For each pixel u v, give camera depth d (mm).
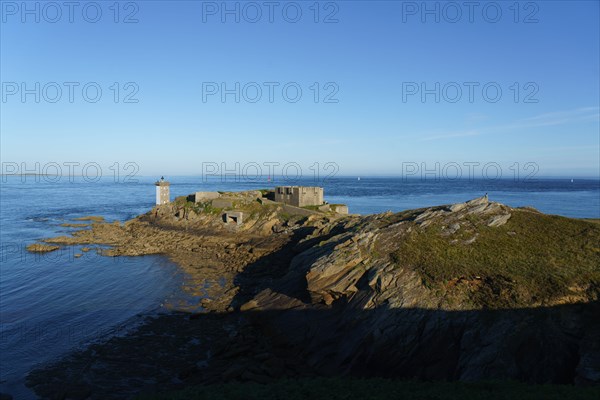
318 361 23672
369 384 17281
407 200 136750
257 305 31141
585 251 27234
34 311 32594
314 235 44469
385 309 23984
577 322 21312
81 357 24938
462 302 23562
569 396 14664
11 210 108938
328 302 27391
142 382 22109
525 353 20312
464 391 15789
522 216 33281
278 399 15383
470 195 162500
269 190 81125
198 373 22875
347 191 194625
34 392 21203
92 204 127812
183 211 72500
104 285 39281
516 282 24078
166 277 41844
